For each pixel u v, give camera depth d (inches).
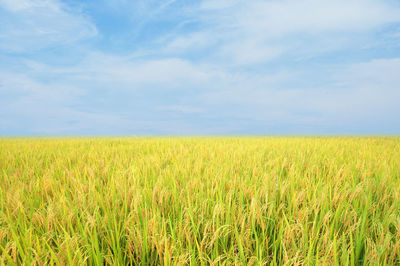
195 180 147.2
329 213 103.7
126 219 108.0
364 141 474.3
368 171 179.6
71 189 146.5
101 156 266.2
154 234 92.7
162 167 210.5
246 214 105.1
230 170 179.9
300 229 96.5
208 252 93.9
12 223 98.5
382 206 127.7
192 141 494.0
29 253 84.7
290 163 215.5
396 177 171.3
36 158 264.8
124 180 149.9
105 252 94.8
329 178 166.9
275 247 91.8
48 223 99.3
